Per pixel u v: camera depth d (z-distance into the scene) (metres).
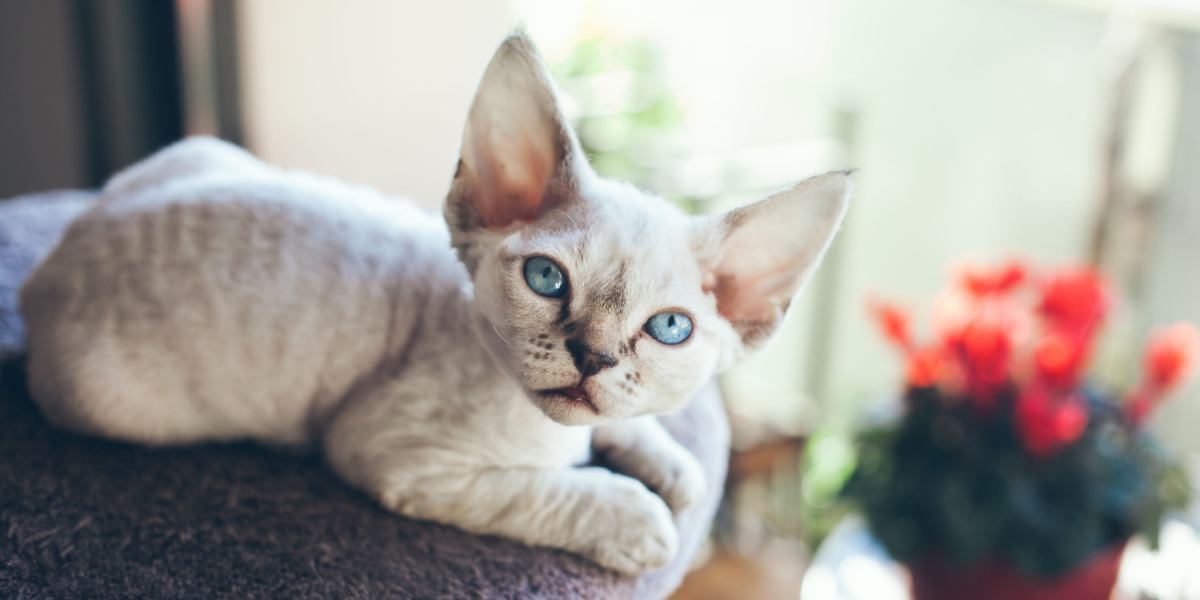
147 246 0.42
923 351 0.63
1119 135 0.84
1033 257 0.93
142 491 0.42
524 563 0.39
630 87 0.89
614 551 0.39
